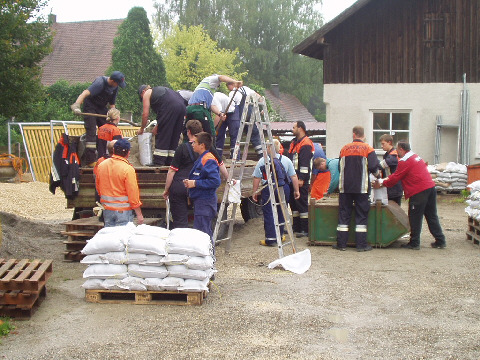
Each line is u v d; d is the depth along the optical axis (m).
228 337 5.00
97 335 5.07
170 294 6.14
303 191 10.23
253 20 50.34
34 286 5.44
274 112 40.53
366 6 18.59
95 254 6.02
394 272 7.42
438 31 18.42
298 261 7.66
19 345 4.84
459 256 8.44
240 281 6.97
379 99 18.62
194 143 7.18
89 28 36.97
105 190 6.97
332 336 5.03
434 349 4.73
